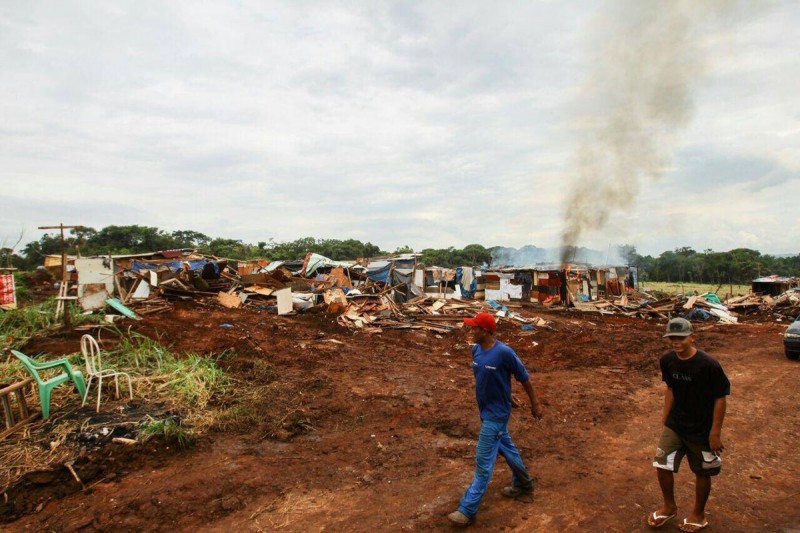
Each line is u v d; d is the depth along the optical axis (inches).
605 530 160.1
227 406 281.1
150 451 218.7
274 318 651.5
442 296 929.5
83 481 194.1
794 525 161.9
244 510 177.2
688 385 152.7
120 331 440.8
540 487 193.5
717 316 880.3
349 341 545.6
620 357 502.0
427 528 162.2
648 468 215.2
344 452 233.8
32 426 220.8
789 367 439.2
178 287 758.5
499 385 169.0
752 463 220.1
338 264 1137.4
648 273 3174.2
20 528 164.2
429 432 262.2
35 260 1499.8
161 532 162.7
